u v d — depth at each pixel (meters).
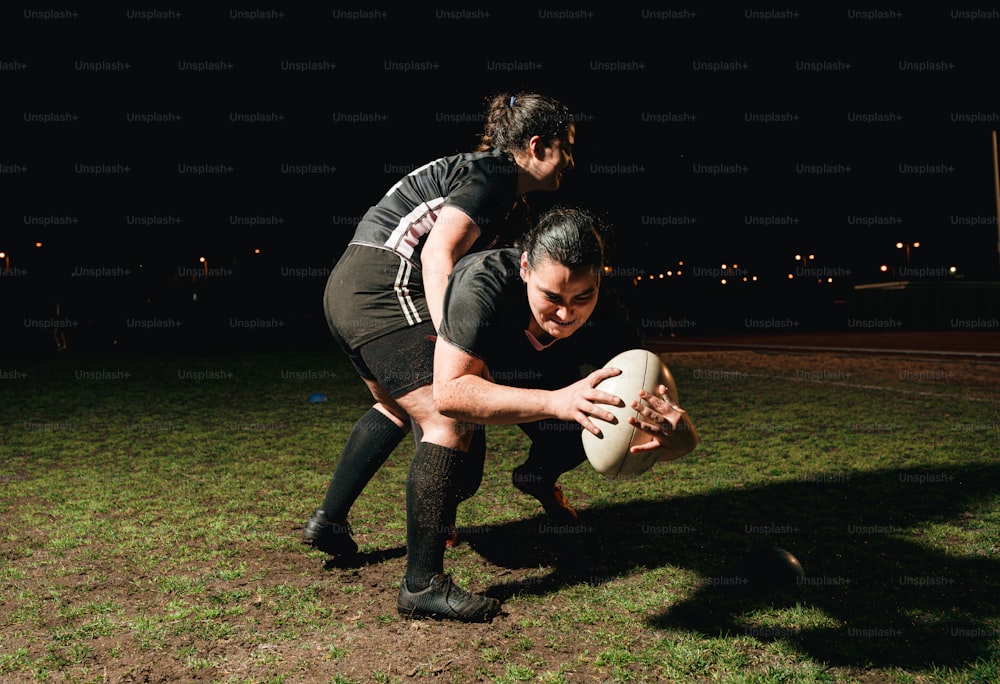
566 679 2.05
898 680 2.00
